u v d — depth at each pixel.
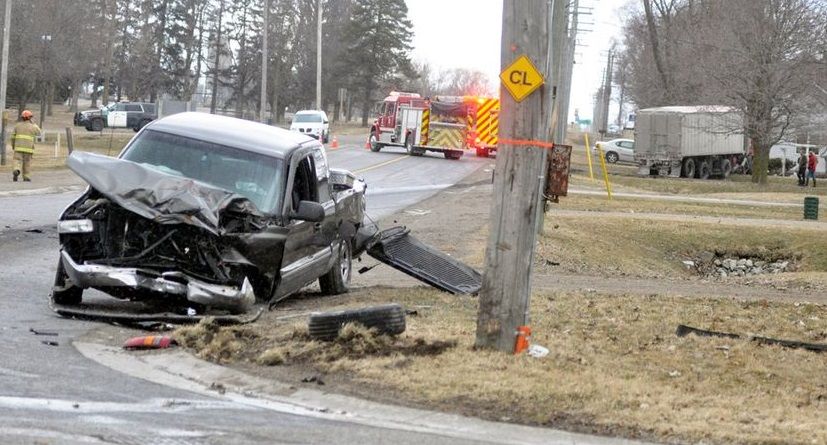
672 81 84.19
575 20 38.56
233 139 14.31
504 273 11.28
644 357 11.68
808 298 19.61
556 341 12.21
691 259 32.47
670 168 70.81
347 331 11.20
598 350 11.94
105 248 12.69
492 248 11.34
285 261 13.47
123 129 83.88
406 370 10.29
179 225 12.41
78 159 12.55
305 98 129.25
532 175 11.19
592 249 28.97
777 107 60.75
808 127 62.78
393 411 9.01
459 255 23.97
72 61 81.62
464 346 11.42
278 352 10.63
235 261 12.62
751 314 16.06
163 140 14.24
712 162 76.06
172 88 126.19
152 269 12.49
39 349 10.54
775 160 90.75
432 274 17.22
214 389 9.52
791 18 58.72
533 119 11.10
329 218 15.39
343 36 125.12
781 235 34.16
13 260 17.42
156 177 12.46
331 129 117.44
